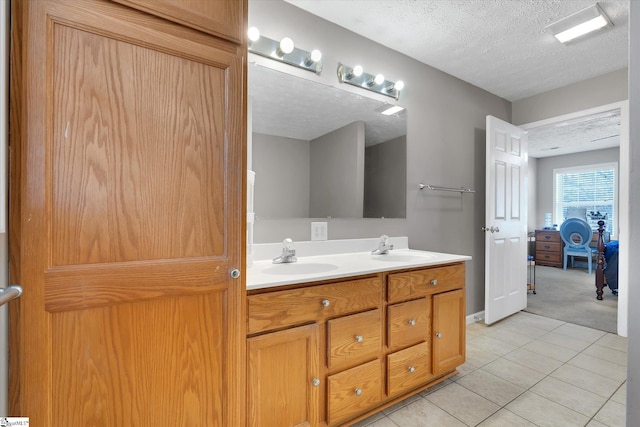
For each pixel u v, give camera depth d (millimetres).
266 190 1756
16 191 742
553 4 1822
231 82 1028
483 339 2432
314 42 1915
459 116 2764
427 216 2508
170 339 931
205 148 980
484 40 2191
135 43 874
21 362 750
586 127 4250
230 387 1031
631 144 623
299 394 1222
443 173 2629
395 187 2311
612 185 5445
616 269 3701
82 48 808
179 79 939
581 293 3861
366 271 1416
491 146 2725
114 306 855
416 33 2113
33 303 757
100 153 832
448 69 2607
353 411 1365
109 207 843
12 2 735
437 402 1618
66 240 793
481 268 2932
